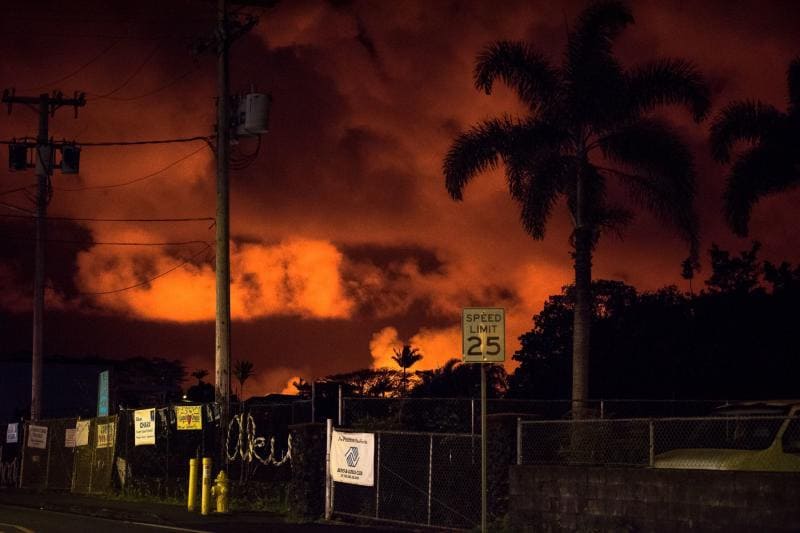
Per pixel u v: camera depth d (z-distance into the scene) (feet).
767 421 49.70
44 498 94.43
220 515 71.77
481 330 50.60
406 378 242.99
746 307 132.05
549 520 52.49
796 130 94.73
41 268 126.93
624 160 92.58
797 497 42.47
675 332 137.39
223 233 92.32
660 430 63.62
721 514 44.91
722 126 96.02
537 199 92.58
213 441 90.17
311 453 67.67
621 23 93.25
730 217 95.55
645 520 47.98
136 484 93.35
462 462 65.98
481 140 93.50
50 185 128.36
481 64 94.43
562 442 65.62
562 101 93.91
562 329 189.98
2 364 217.77
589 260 93.35
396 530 59.77
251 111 92.68
